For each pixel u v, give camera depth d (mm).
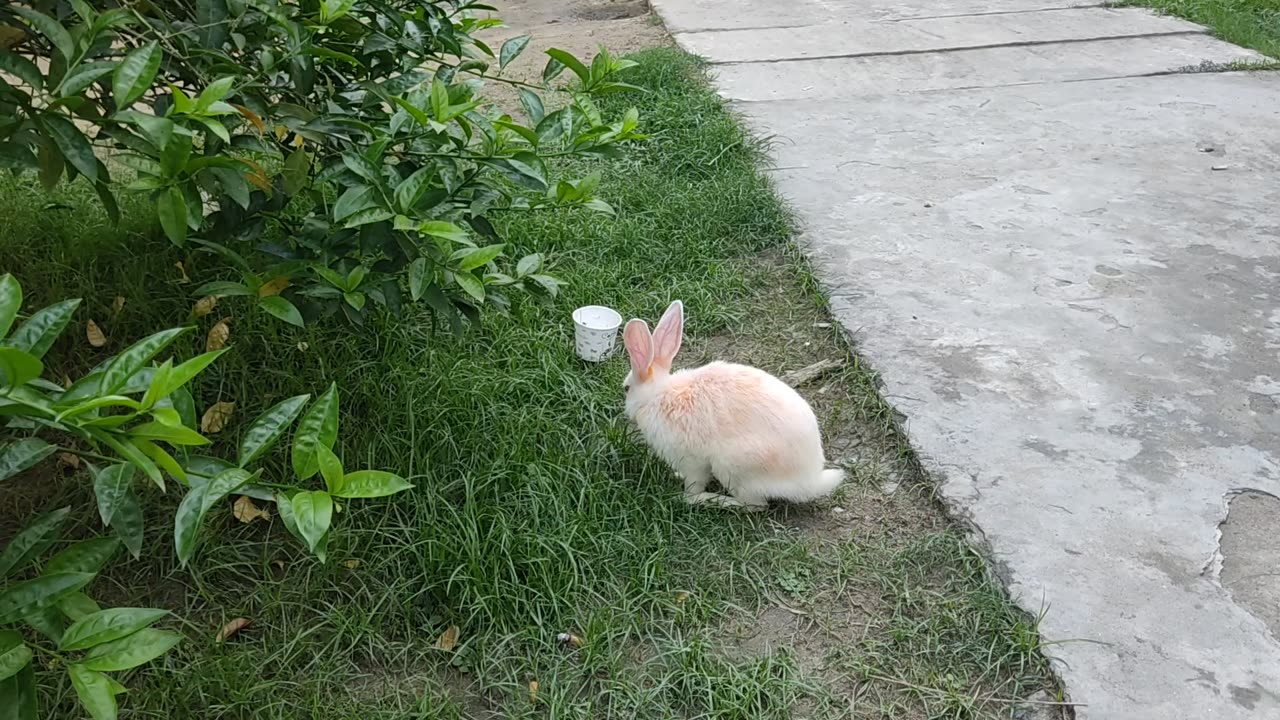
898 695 1199
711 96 2773
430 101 1253
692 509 1449
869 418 1640
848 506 1480
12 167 1104
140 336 1620
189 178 1044
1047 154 2557
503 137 1375
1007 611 1274
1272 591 1309
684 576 1351
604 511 1419
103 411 1172
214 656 1191
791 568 1364
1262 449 1547
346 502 1343
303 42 1196
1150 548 1367
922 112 2828
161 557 1326
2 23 1117
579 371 1722
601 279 1938
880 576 1350
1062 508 1432
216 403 1494
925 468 1507
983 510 1427
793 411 1419
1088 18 3645
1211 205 2295
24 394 710
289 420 860
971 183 2404
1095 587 1309
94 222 1844
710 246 2105
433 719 1148
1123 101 2893
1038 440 1561
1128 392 1668
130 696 1143
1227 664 1209
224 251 1294
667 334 1485
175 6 1267
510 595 1270
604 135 1431
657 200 2225
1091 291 1955
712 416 1410
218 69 1167
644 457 1523
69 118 1025
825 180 2418
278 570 1337
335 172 1275
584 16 4152
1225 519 1417
